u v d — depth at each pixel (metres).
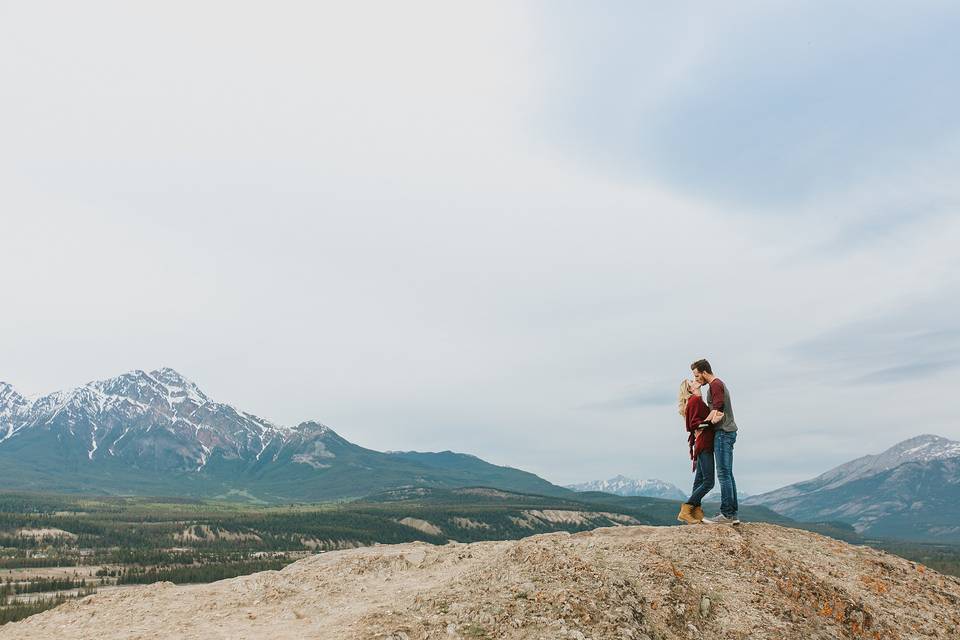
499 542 21.38
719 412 17.86
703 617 13.41
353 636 11.74
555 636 11.52
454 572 17.91
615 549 16.44
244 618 15.06
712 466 18.61
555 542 17.84
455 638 11.55
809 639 13.19
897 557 18.27
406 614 12.85
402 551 20.95
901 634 14.25
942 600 16.09
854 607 14.63
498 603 12.70
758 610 13.84
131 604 16.62
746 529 18.30
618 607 12.64
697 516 18.86
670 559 15.64
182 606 16.30
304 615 14.97
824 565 16.80
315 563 20.53
